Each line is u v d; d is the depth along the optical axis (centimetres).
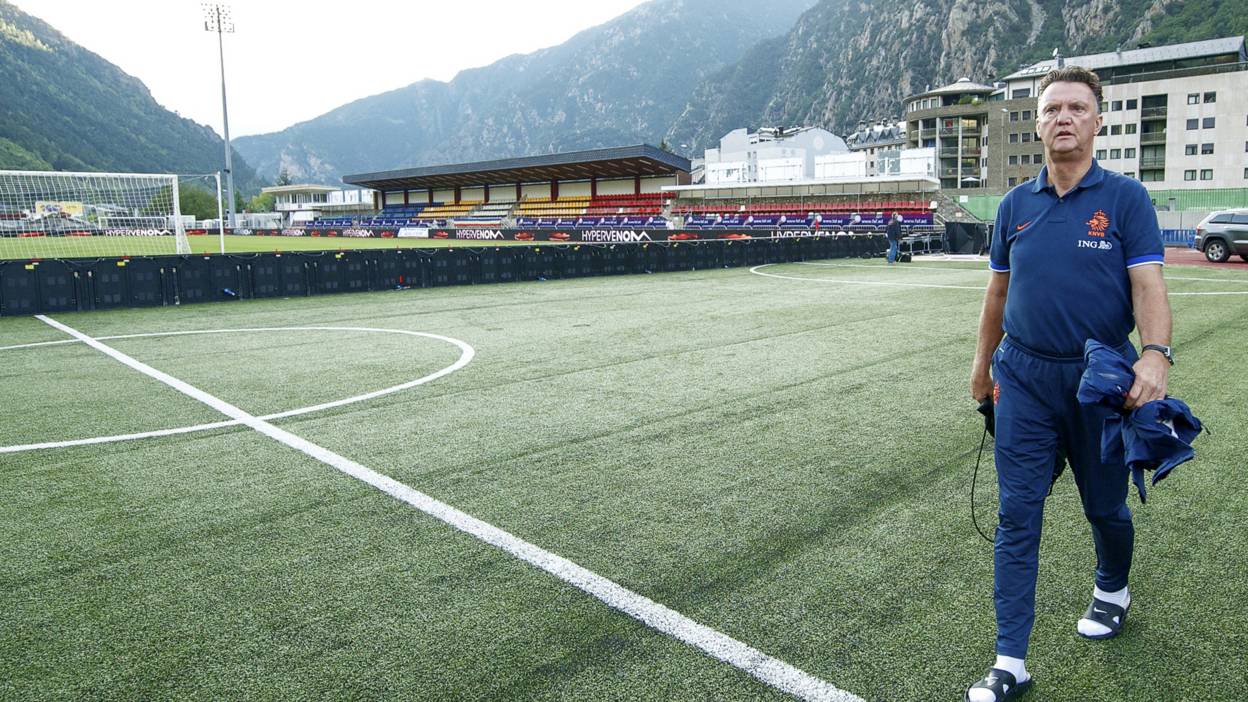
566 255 1866
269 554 325
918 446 466
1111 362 209
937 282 1612
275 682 233
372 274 1585
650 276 1931
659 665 238
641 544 331
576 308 1227
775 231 3588
